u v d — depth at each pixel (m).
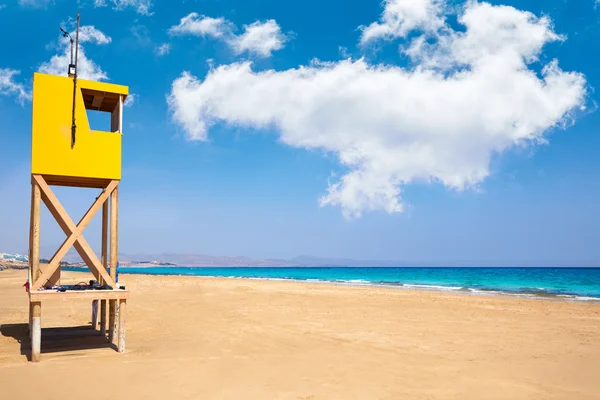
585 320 15.51
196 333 11.54
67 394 6.33
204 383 7.02
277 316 15.16
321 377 7.57
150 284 28.50
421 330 12.79
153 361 8.22
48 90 8.84
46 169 8.67
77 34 9.02
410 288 37.97
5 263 72.00
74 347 9.46
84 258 9.66
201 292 24.06
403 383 7.38
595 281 62.16
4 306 17.34
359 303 20.11
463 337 11.75
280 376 7.55
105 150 9.22
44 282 8.46
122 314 8.95
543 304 21.53
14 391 6.34
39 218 8.67
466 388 7.19
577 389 7.23
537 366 8.66
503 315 16.64
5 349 9.15
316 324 13.51
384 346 10.36
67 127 8.92
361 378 7.58
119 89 9.58
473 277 81.06
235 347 9.79
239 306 18.02
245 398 6.40
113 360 8.24
